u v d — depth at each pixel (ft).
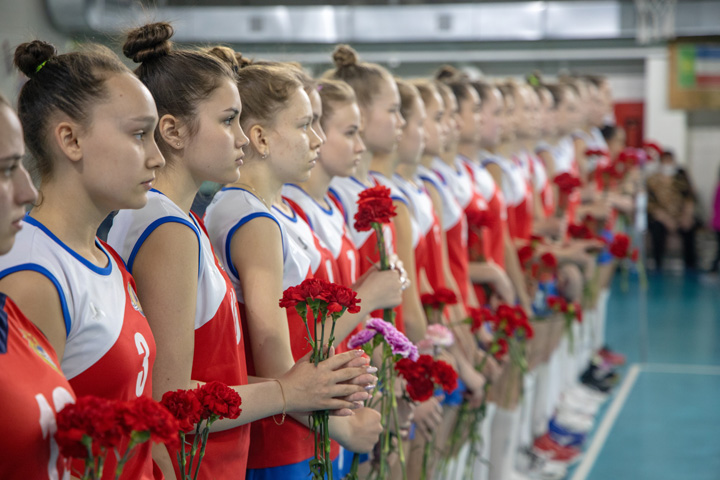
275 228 11.14
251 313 10.83
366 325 11.84
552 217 30.78
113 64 7.88
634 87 65.87
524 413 24.94
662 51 60.49
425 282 17.98
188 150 9.58
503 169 26.11
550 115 32.83
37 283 7.18
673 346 42.37
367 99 15.93
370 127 15.99
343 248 14.16
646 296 54.95
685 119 65.31
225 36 49.06
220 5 48.65
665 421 30.58
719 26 52.13
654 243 62.80
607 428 29.81
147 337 8.29
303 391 10.03
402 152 17.48
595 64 65.77
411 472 16.61
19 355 6.46
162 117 9.50
